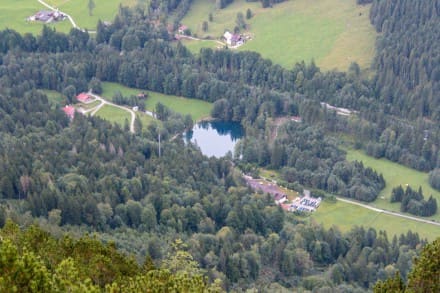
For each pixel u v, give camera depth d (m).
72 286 98.94
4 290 92.06
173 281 109.75
